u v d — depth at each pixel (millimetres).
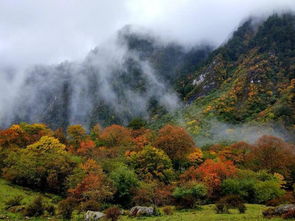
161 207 46969
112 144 92625
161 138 88000
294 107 145750
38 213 36125
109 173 57219
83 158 68500
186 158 81312
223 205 39500
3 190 50938
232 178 59281
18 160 61062
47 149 68375
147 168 65750
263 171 65750
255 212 36438
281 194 54375
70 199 37875
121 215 37156
